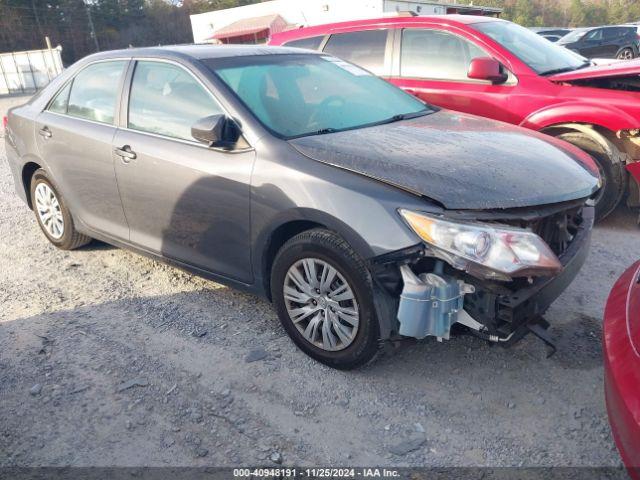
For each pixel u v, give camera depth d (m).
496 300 2.73
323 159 3.12
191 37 74.12
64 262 4.95
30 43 62.88
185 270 3.98
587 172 3.34
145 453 2.72
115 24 70.44
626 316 2.37
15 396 3.16
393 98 4.28
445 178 2.88
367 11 26.08
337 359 3.18
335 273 3.05
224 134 3.40
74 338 3.71
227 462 2.65
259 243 3.37
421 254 2.74
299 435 2.80
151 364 3.39
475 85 5.71
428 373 3.20
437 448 2.68
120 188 4.12
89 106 4.45
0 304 4.24
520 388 3.04
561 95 5.20
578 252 3.17
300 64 4.16
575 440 2.68
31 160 4.93
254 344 3.55
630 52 20.80
